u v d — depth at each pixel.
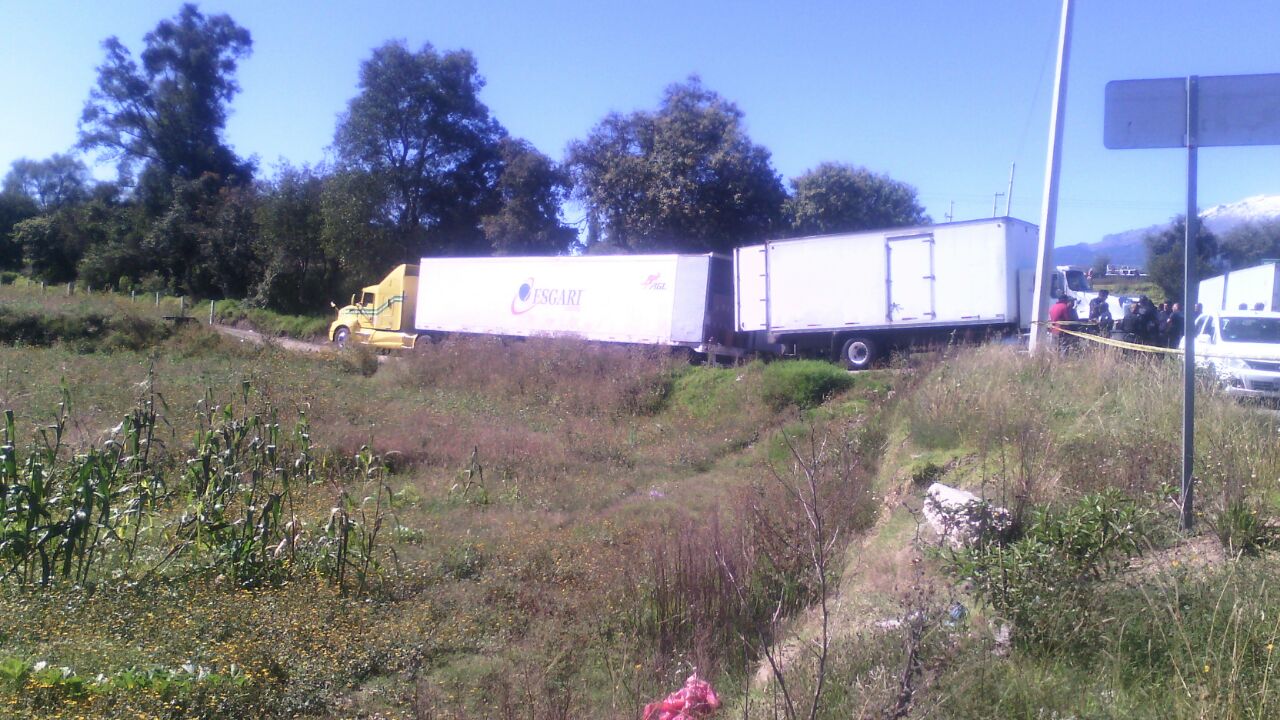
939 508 6.36
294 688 6.27
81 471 7.79
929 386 12.36
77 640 6.27
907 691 4.05
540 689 6.36
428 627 7.61
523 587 8.70
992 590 5.06
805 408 18.14
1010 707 4.27
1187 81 6.18
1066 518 5.49
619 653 7.01
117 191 56.50
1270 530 5.85
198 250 52.53
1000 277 20.47
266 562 8.55
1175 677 4.21
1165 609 4.68
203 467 8.88
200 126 55.44
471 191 49.91
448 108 48.62
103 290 51.16
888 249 21.94
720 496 12.52
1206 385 9.55
